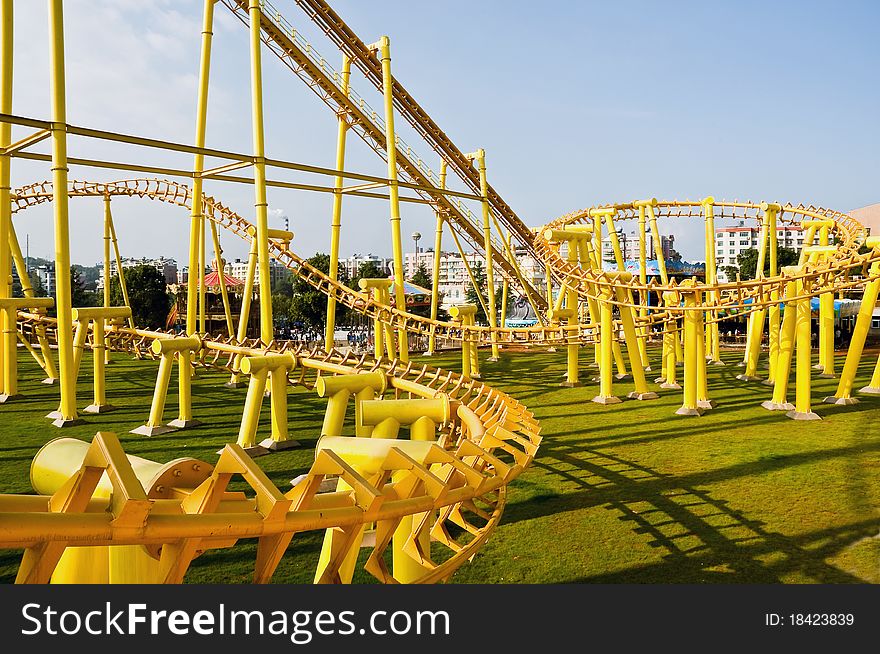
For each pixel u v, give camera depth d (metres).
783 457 15.12
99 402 21.83
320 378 11.80
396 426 9.95
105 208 34.25
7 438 17.59
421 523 7.55
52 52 15.80
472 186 35.16
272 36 24.67
